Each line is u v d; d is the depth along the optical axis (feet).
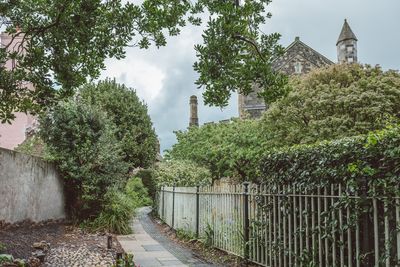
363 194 14.96
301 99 54.13
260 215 23.86
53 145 42.39
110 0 19.33
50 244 29.78
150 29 20.12
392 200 13.84
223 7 17.01
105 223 41.37
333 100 50.24
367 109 47.50
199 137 78.13
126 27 19.80
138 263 25.85
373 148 14.92
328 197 17.62
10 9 18.90
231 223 27.86
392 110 49.32
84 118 43.57
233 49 17.48
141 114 89.30
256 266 24.26
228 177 66.23
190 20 20.59
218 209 30.50
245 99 102.78
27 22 19.35
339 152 16.93
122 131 83.87
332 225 16.94
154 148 93.04
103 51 20.16
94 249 29.58
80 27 18.11
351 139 16.74
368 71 55.01
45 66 19.06
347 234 16.47
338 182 17.15
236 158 61.98
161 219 56.18
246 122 69.92
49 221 38.58
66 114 42.75
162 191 56.49
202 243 32.48
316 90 53.36
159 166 70.85
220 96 18.08
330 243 17.63
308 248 18.97
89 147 43.09
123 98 86.84
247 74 18.10
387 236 13.92
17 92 19.43
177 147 82.79
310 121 51.62
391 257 13.96
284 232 21.02
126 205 44.88
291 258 20.57
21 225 31.83
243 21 17.49
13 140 55.98
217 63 17.46
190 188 38.45
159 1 19.85
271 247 22.36
